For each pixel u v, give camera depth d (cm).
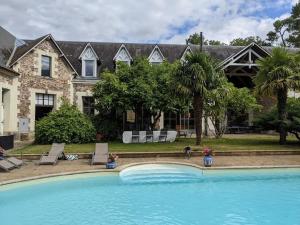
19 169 1261
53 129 2000
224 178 1246
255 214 879
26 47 2356
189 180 1223
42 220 809
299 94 2980
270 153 1678
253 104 2273
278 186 1152
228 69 3047
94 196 1015
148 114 2350
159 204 951
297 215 873
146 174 1302
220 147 1814
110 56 2881
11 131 2103
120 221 814
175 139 2241
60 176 1165
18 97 2183
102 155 1429
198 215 864
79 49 2892
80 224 788
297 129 1928
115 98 2072
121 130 2352
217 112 2259
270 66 1950
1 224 778
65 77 2505
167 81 2039
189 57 1830
